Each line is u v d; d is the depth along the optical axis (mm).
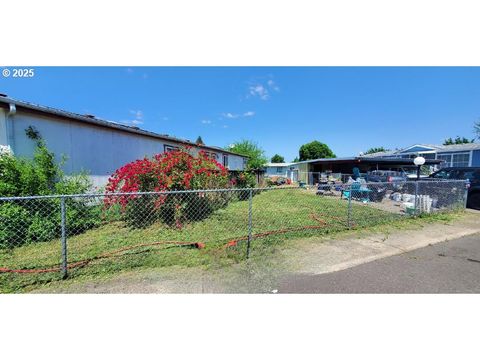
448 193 7066
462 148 17781
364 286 2664
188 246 3762
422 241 4184
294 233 4535
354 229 4898
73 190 4703
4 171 4051
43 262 3146
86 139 6480
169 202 5012
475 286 2689
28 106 4961
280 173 37500
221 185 6477
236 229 4832
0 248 3648
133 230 4680
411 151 22203
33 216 4062
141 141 8594
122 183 5371
